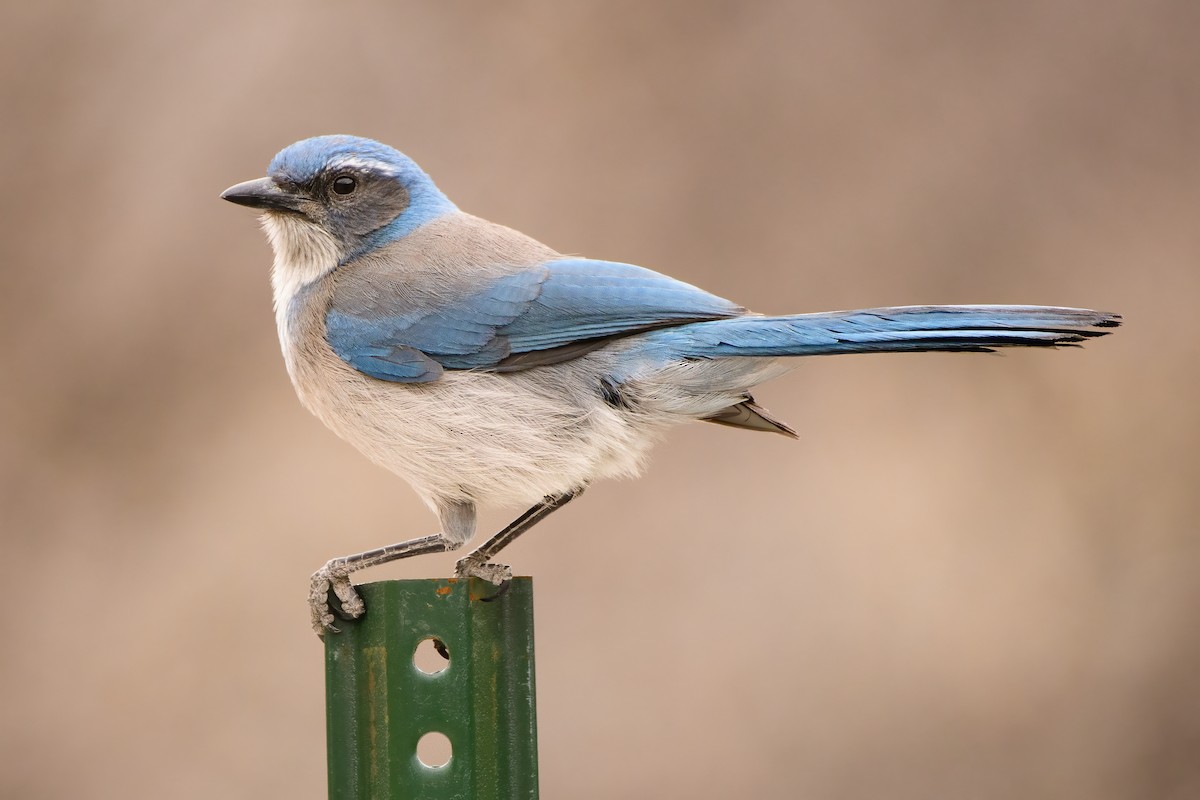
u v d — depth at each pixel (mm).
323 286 9445
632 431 8961
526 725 6965
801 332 8562
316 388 9250
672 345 8812
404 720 6875
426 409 8914
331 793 7016
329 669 7086
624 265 9086
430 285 9102
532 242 9531
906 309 8375
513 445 8844
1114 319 7961
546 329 8914
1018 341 8070
